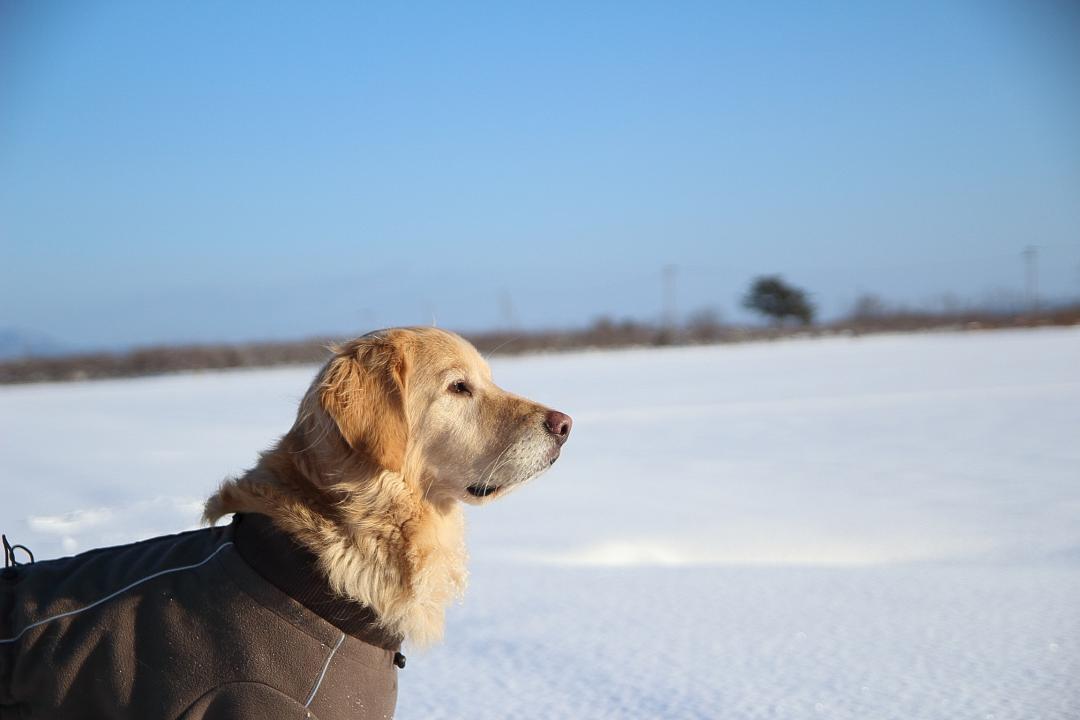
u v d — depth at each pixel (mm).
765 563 5824
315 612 2586
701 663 4035
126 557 2758
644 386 19375
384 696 2688
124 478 9109
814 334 43031
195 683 2461
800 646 4211
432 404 3162
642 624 4633
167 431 13758
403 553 2795
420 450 3129
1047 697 3510
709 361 28078
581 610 4910
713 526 6699
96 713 2520
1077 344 29547
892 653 4062
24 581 2715
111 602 2576
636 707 3580
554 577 5621
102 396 22609
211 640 2498
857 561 5789
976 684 3670
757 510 7188
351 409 2846
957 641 4184
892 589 5078
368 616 2680
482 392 3287
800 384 18844
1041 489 7648
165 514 6801
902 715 3396
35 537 6109
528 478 3223
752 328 45031
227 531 2701
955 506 7074
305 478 2803
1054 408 13414
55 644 2537
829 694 3629
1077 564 5441
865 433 11539
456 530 3211
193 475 9195
